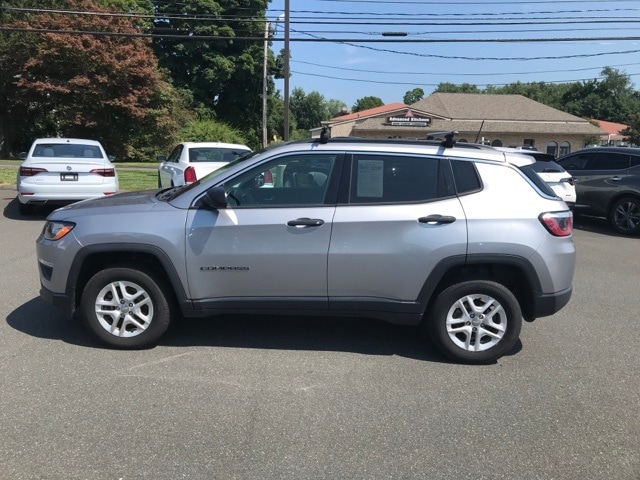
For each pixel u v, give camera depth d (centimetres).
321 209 441
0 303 569
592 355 477
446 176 446
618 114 7394
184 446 322
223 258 441
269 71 4650
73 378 405
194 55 4366
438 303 445
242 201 453
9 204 1256
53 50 2764
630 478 302
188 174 1055
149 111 3144
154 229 441
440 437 338
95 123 2950
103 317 460
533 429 350
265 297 450
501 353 448
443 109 4116
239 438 332
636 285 728
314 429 344
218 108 4775
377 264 438
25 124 3294
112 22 2953
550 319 578
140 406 367
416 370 438
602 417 367
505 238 432
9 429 335
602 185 1187
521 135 3938
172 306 468
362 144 455
